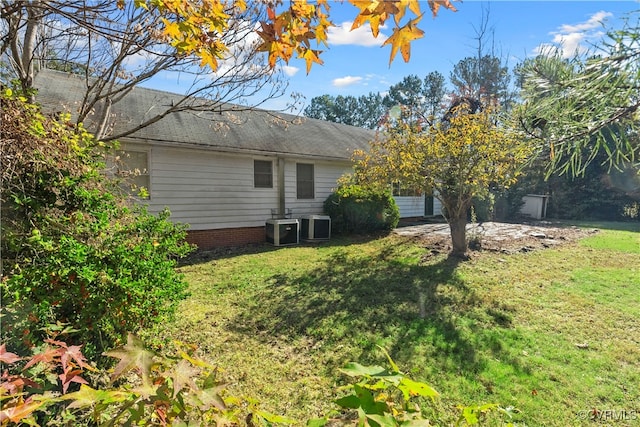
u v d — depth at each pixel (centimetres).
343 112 4616
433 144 691
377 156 809
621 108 146
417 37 109
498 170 650
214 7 198
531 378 302
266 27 175
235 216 952
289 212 1071
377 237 1057
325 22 170
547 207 1684
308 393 287
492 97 730
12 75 481
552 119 166
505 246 859
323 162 1152
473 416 102
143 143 755
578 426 245
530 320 425
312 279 609
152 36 373
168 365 97
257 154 949
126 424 85
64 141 284
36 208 256
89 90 487
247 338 384
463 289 541
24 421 91
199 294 532
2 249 238
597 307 465
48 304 220
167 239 302
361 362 332
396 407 97
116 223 290
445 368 318
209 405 89
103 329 256
